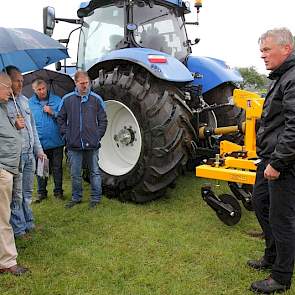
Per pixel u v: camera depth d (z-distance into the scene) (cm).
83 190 533
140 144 449
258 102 388
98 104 459
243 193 411
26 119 382
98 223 412
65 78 530
